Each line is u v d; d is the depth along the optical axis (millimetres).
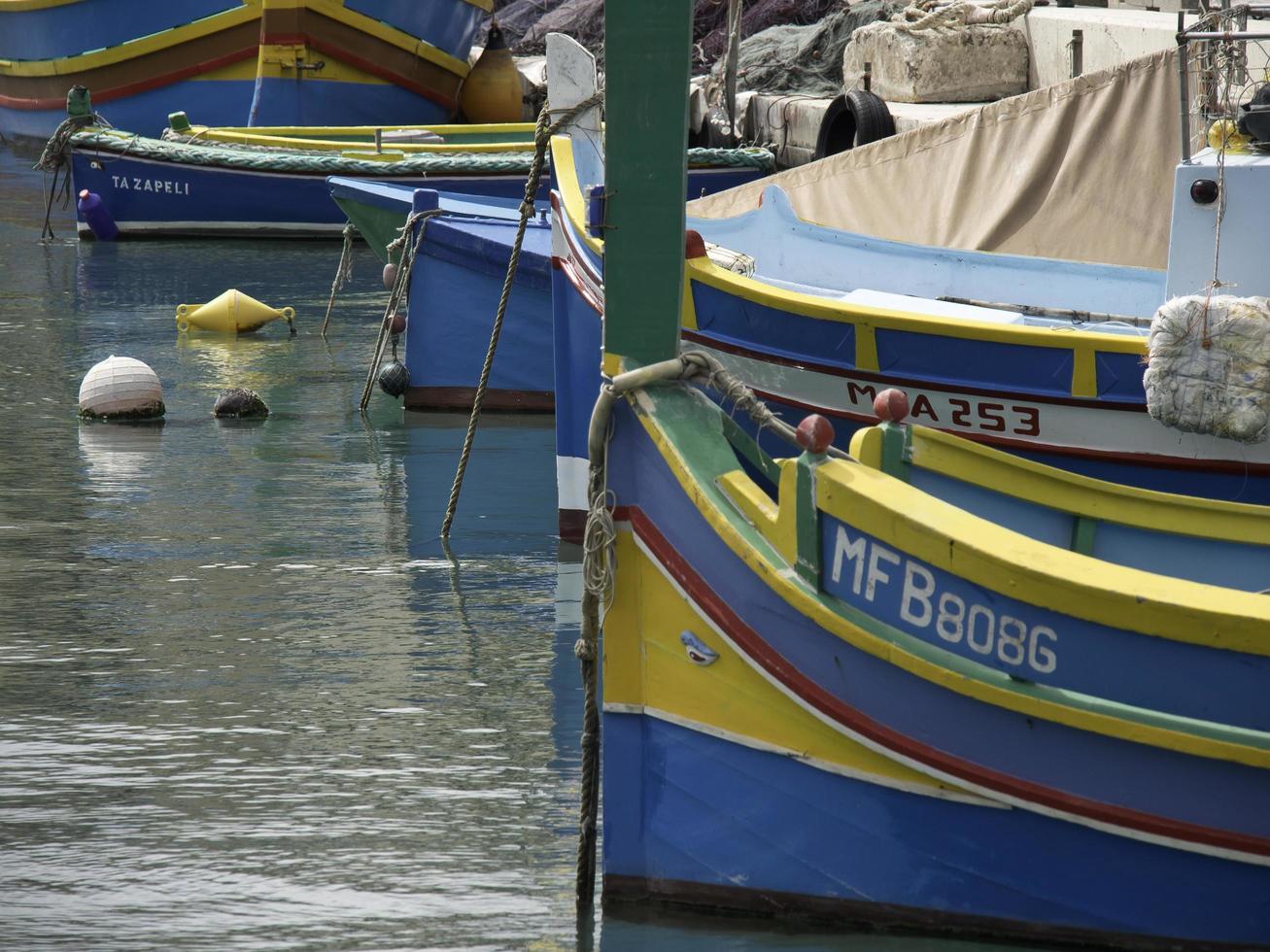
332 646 29891
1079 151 41094
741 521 18547
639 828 19781
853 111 74938
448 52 110438
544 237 50969
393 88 107000
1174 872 17547
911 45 81500
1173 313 27984
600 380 35469
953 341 30797
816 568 18141
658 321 19125
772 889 19219
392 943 19125
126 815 22812
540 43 137500
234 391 50594
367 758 24844
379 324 67000
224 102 112125
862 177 44000
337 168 87750
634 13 18562
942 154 43000
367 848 21766
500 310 37156
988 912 18281
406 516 39094
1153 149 40406
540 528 38156
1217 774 17078
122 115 114812
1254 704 16906
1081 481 22812
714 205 45812
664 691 19328
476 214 55500
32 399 52875
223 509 39594
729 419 19594
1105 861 17703
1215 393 27906
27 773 24203
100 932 19484
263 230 90562
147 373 50156
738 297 32031
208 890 20578
